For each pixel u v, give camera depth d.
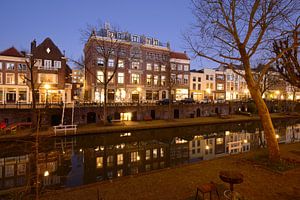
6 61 35.72
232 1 10.14
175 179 8.98
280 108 52.88
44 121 26.28
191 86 57.06
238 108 48.09
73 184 11.16
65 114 28.08
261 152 13.41
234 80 64.81
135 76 46.81
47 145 18.83
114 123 28.16
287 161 10.67
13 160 15.45
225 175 6.32
